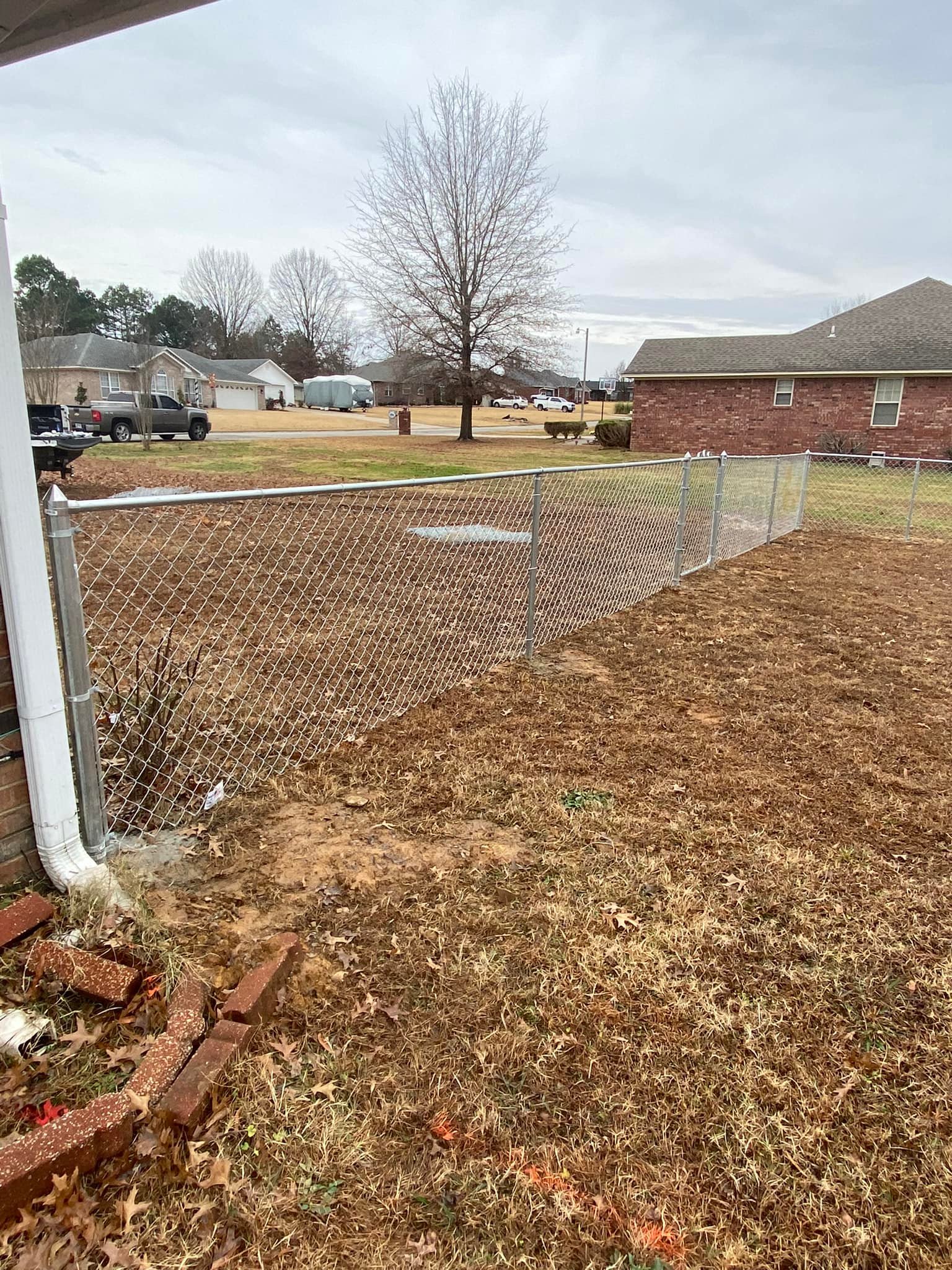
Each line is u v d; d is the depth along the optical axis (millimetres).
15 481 1863
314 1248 1290
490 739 3477
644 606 6148
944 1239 1368
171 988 1790
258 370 55656
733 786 3119
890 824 2869
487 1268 1279
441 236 25219
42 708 2012
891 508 13148
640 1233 1351
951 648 5301
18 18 1566
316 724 3539
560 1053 1740
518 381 27469
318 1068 1648
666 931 2178
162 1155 1395
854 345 21328
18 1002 1741
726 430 22469
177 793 2783
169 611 5301
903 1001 1957
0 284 1748
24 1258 1211
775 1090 1669
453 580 6648
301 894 2279
